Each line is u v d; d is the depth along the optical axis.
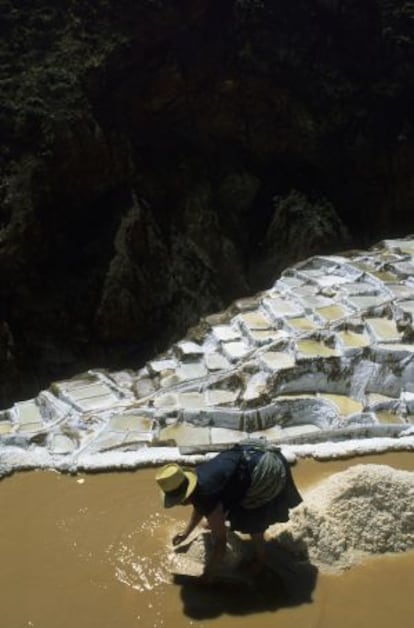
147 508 3.77
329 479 3.65
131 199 12.97
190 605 3.09
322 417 4.71
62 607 3.10
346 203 14.69
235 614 3.04
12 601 3.13
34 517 3.72
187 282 13.34
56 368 12.22
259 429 4.61
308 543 3.34
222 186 14.23
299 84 13.73
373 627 2.97
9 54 11.78
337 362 4.90
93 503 3.83
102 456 4.19
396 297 5.54
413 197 14.57
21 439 4.44
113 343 12.75
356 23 13.37
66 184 12.20
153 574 3.27
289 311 5.58
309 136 14.04
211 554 3.31
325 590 3.15
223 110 13.84
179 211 13.77
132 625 2.99
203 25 13.10
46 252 12.31
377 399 4.79
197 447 4.30
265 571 3.23
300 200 14.11
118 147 12.65
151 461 4.15
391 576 3.23
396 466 4.18
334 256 6.64
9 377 11.57
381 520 3.40
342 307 5.57
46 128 11.54
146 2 12.26
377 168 14.28
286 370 4.84
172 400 4.75
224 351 5.23
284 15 13.32
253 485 2.93
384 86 13.77
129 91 12.86
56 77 11.77
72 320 12.43
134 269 12.77
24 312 12.10
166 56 12.98
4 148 11.51
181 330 13.04
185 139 13.99
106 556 3.41
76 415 4.71
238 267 13.95
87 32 12.14
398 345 4.98
